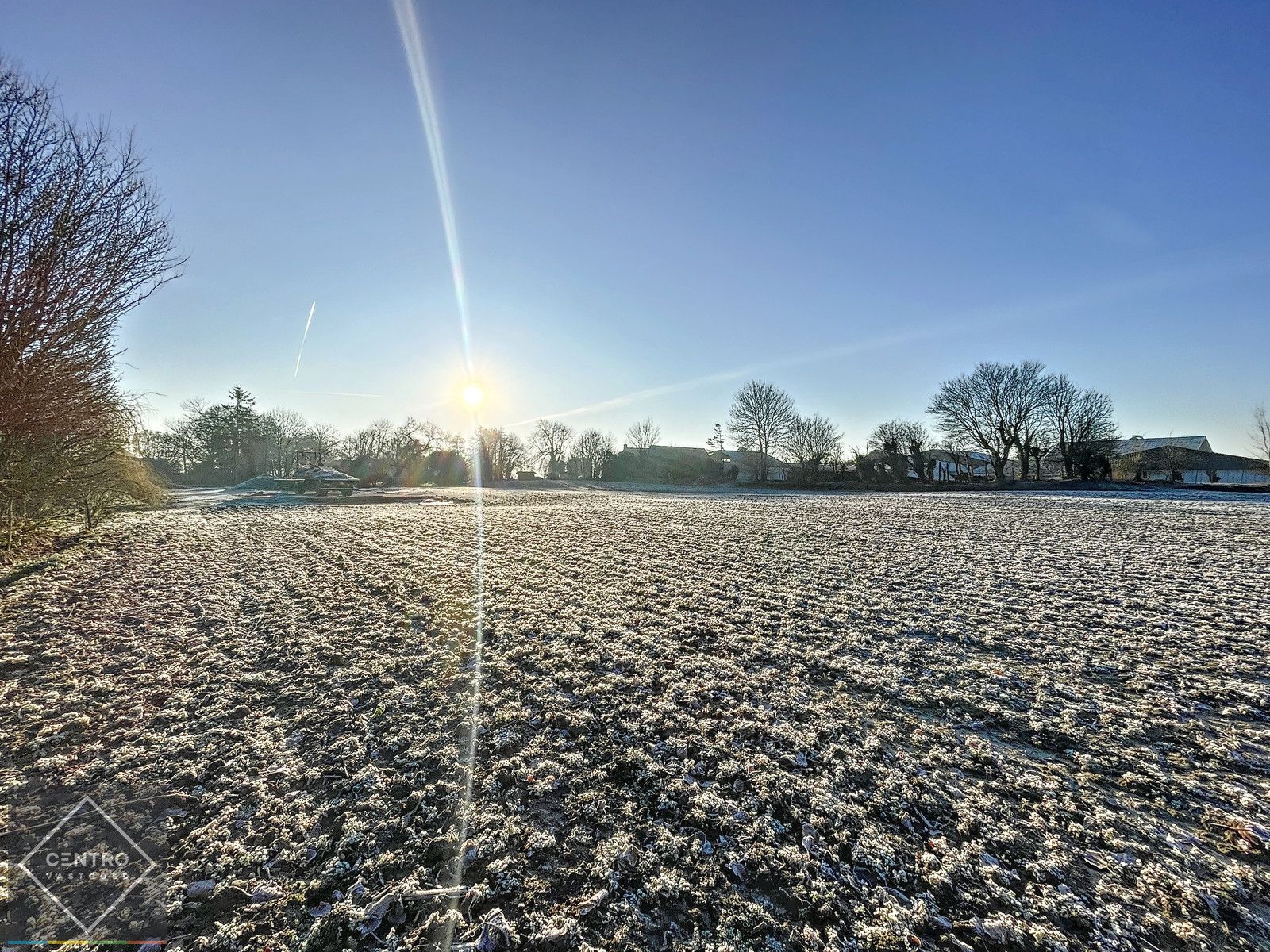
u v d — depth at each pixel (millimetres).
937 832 2447
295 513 15820
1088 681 4012
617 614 5629
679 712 3566
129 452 11031
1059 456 44875
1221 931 1929
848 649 4672
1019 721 3449
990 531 11211
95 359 7340
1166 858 2281
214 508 18281
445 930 1963
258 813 2568
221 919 2008
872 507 16844
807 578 7156
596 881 2180
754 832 2441
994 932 1936
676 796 2703
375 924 1989
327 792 2738
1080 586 6594
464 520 13602
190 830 2463
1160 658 4398
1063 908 2035
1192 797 2699
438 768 2941
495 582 6953
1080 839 2404
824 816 2545
